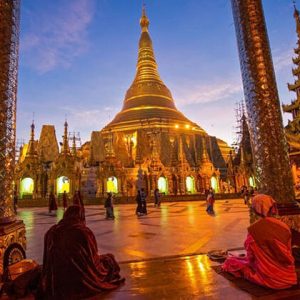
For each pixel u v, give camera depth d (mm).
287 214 5930
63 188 41594
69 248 4125
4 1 5773
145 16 83438
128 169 46812
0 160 5328
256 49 6957
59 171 41500
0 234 4883
